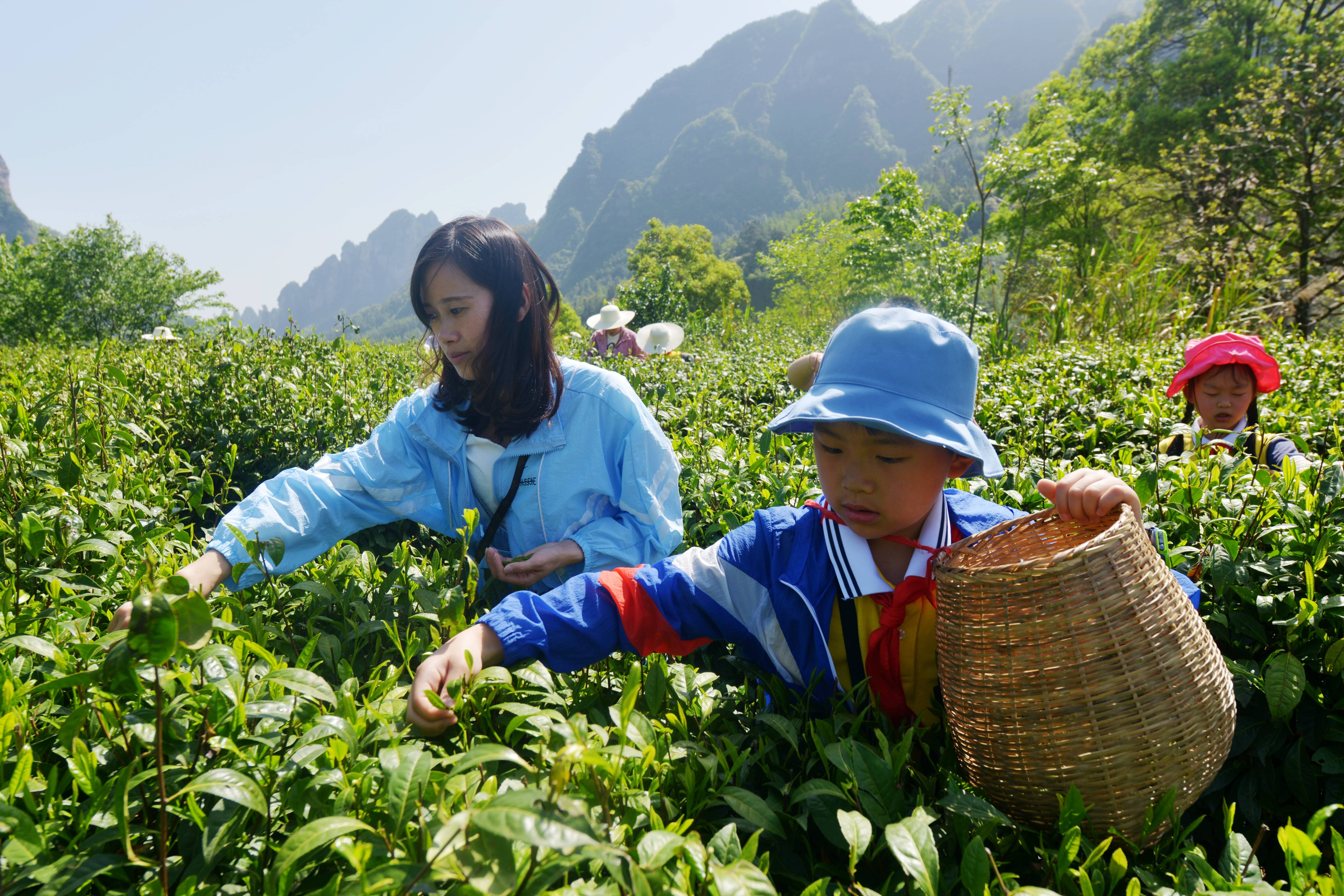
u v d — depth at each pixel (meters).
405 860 0.90
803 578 1.60
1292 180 20.84
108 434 2.64
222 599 1.72
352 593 1.87
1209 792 1.69
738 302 71.00
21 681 1.34
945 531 1.60
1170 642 1.19
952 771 1.40
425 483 2.31
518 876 0.80
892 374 1.46
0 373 5.19
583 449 2.23
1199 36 30.41
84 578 1.79
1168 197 25.52
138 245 43.88
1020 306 17.06
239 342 4.75
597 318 12.11
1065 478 1.46
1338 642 1.56
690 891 0.93
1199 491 2.19
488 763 1.30
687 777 1.23
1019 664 1.20
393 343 7.81
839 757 1.19
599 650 1.57
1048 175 17.08
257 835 1.09
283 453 3.96
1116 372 5.48
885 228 20.59
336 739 1.18
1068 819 1.10
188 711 1.21
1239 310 13.16
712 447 3.16
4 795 1.04
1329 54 22.11
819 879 1.17
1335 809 1.08
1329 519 1.91
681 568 1.65
